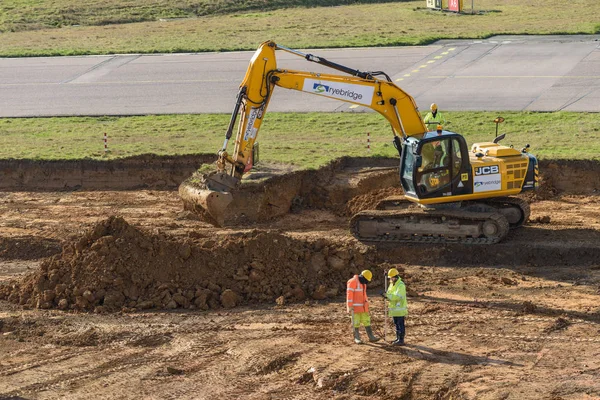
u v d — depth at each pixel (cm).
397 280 2080
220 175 2742
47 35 7388
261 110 2725
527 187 2809
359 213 2827
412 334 2148
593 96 4472
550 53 5578
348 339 2136
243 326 2255
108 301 2403
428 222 2772
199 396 1861
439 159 2745
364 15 7819
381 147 3769
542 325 2166
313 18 7738
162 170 3703
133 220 3200
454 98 4603
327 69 5509
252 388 1897
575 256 2655
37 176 3725
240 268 2512
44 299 2433
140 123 4444
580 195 3312
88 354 2105
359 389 1862
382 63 5566
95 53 6369
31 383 1934
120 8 8450
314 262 2572
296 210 3328
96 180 3709
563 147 3581
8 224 3152
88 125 4447
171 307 2409
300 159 3550
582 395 1778
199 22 7819
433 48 5972
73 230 3062
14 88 5375
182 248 2522
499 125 4034
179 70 5675
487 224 2711
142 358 2070
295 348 2086
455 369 1930
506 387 1827
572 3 7906
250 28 7288
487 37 6300
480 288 2466
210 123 4375
